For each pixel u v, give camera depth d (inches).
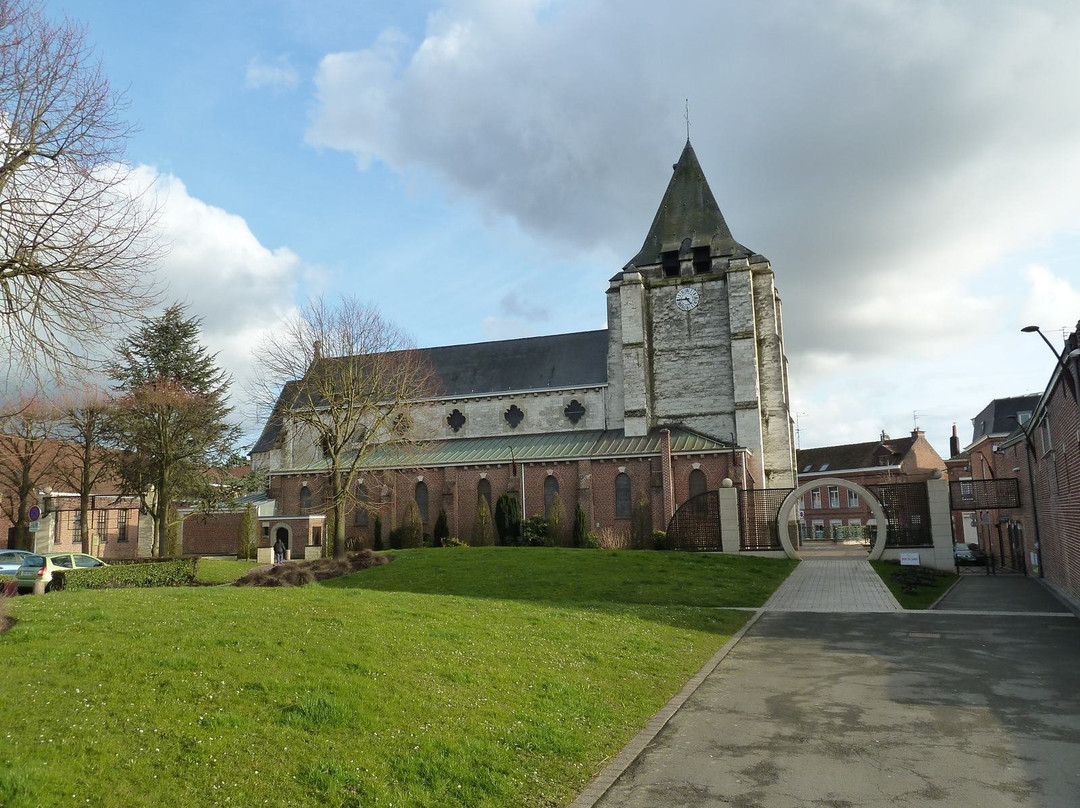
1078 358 806.5
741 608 997.8
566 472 1990.7
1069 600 1031.0
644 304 2177.7
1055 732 436.1
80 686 352.2
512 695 441.1
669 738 431.2
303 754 317.1
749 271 2068.2
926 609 971.9
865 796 341.1
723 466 1861.5
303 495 2209.6
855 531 3444.9
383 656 452.8
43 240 564.7
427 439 2154.3
